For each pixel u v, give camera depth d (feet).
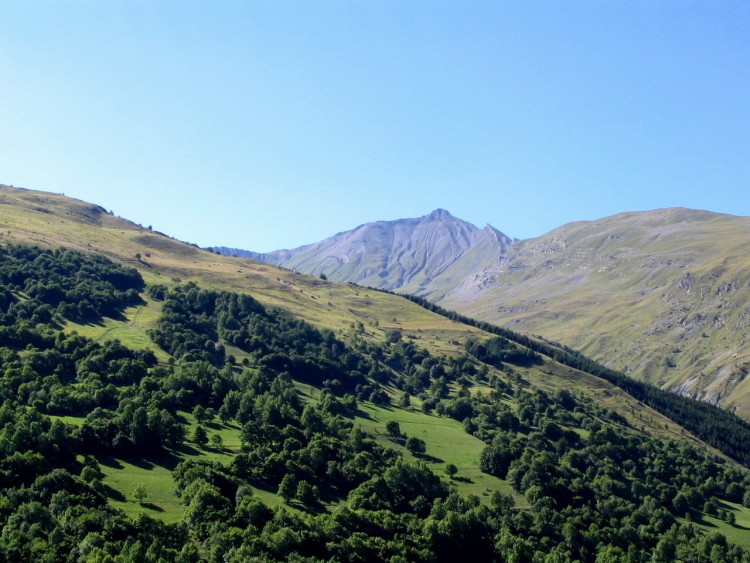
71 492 427.33
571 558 574.97
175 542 412.16
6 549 343.26
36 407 564.71
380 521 524.93
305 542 452.35
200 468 512.63
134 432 544.62
